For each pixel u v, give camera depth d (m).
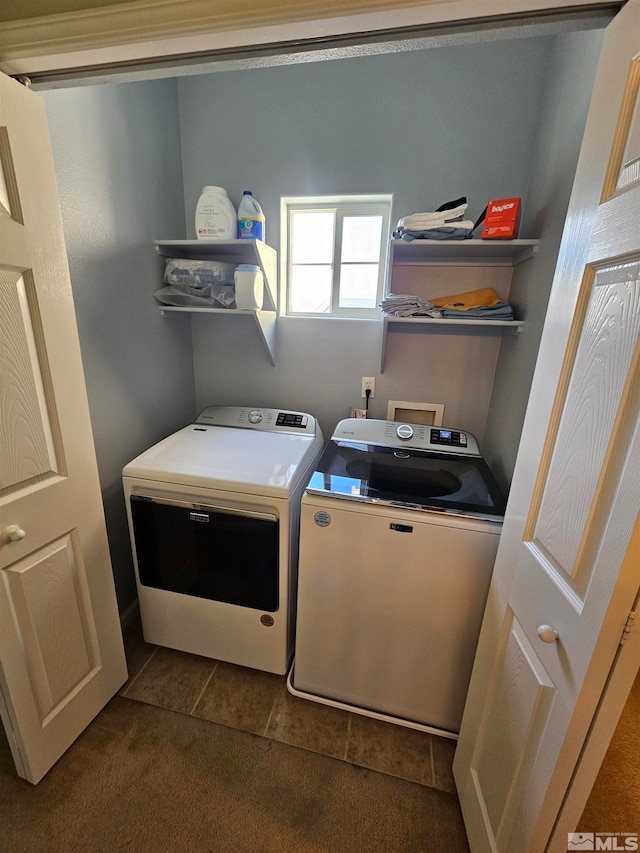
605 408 0.64
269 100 1.68
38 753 1.16
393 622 1.29
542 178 1.39
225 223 1.68
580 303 0.73
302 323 1.92
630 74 0.62
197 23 0.76
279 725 1.39
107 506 1.59
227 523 1.37
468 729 1.14
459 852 1.07
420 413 1.94
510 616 0.94
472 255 1.65
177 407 2.00
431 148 1.60
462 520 1.15
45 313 1.01
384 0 0.69
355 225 1.87
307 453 1.59
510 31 0.74
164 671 1.58
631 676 0.62
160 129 1.68
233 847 1.07
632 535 0.56
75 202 1.31
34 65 0.89
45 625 1.13
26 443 1.00
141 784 1.20
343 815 1.15
